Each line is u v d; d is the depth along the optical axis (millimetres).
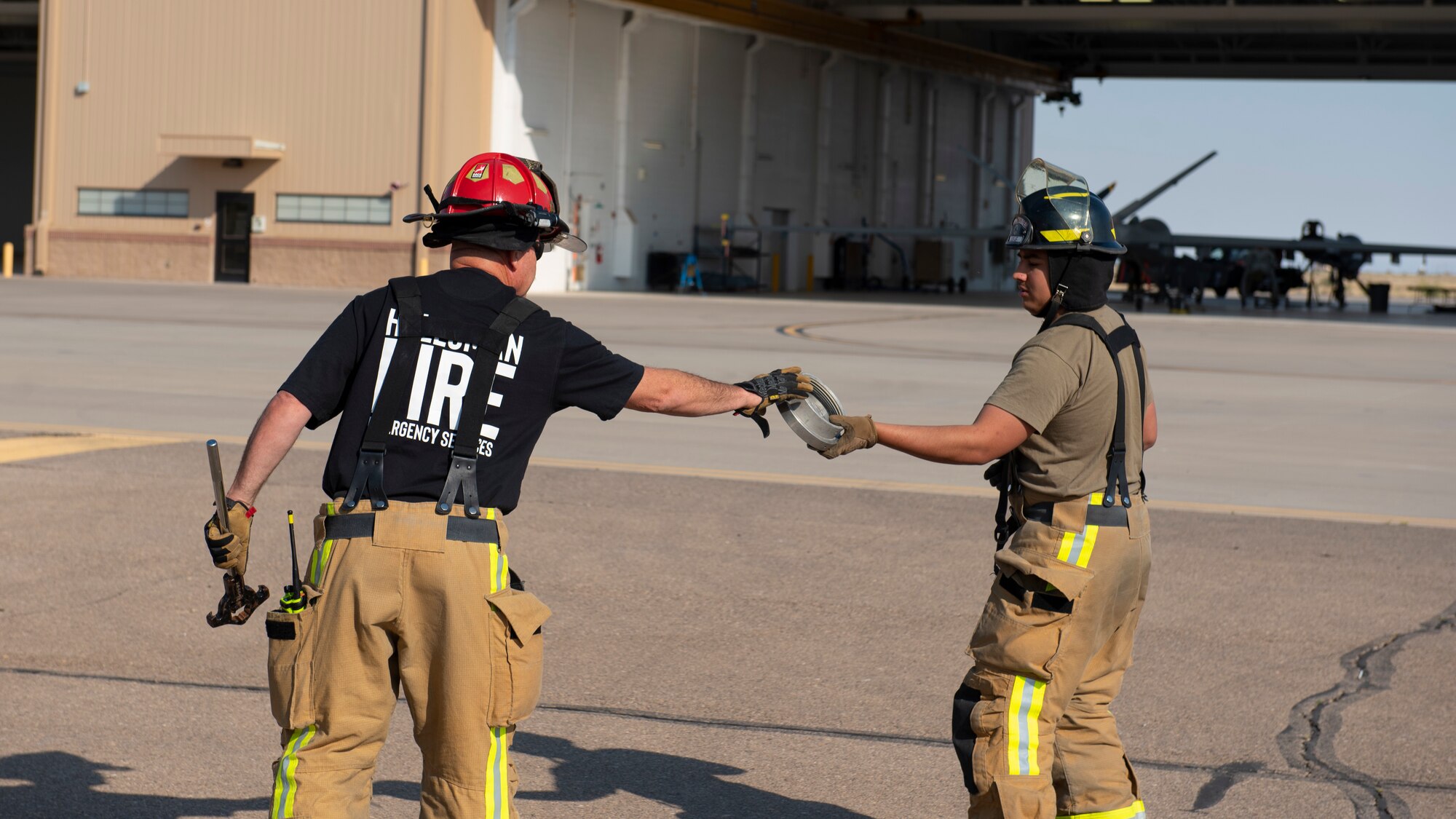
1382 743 4910
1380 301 54469
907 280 63406
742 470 10805
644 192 48031
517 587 3184
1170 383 19125
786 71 54938
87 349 19000
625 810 4191
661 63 48281
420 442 3018
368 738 3074
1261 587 7211
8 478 9383
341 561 2998
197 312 27484
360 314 3131
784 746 4770
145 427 12109
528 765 4539
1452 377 20844
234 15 42250
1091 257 3371
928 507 9289
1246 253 55781
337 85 41469
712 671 5602
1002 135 74000
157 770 4430
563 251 44562
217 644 5824
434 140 40562
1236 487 10648
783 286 56312
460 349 3068
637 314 32500
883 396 16125
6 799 4160
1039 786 3293
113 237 43562
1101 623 3348
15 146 63938
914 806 4273
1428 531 8828
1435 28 55375
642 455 11445
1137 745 4859
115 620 6152
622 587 6926
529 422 3102
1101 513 3322
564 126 44500
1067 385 3270
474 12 40969
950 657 5855
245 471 3031
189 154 41469
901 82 63312
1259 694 5449
